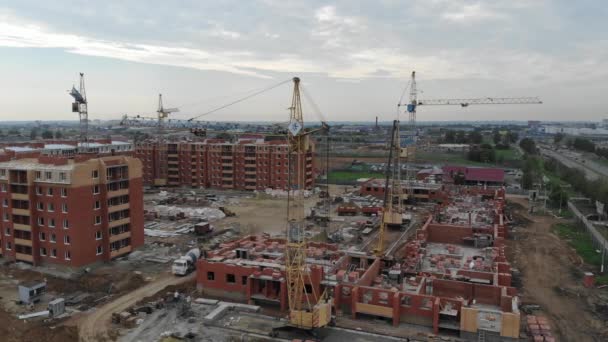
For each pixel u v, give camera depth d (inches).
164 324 2436.0
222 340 2272.4
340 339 2299.5
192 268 3302.2
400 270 3056.1
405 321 2485.2
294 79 2539.4
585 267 3511.3
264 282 2736.2
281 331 2362.2
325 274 2753.4
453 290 2746.1
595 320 2564.0
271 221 5083.7
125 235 3570.4
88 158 3353.8
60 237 3186.5
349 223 5118.1
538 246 4087.1
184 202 6058.1
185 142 7642.7
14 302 2701.8
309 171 6973.4
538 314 2632.9
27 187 3238.2
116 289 2918.3
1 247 3420.3
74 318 2503.7
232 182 7239.2
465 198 5885.8
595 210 5654.5
